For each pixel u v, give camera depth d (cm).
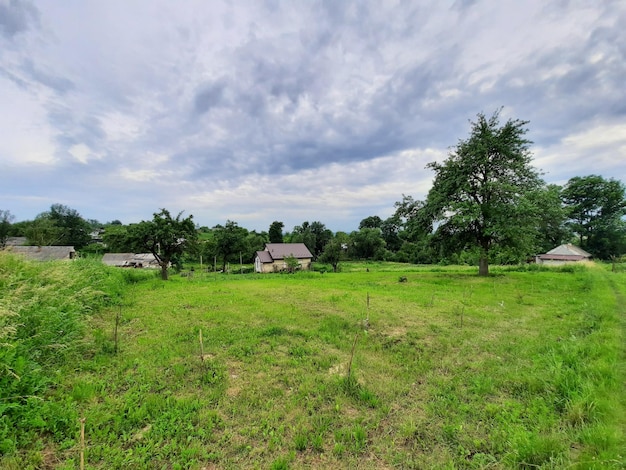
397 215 2230
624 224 3969
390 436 338
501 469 280
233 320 813
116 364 505
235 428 347
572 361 494
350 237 7375
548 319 806
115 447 306
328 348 610
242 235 4947
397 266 5266
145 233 1931
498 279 1683
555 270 2141
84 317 723
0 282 559
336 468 290
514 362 525
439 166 2027
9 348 374
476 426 351
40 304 544
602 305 894
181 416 362
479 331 713
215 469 285
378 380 468
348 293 1278
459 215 1727
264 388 438
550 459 278
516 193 1673
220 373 479
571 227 4219
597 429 315
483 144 1797
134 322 788
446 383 455
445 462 295
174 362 521
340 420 365
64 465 275
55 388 412
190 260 5866
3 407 307
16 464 267
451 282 1612
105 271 1382
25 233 5469
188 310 934
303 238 8138
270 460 299
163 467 285
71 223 6894
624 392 383
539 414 364
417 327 752
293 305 1024
